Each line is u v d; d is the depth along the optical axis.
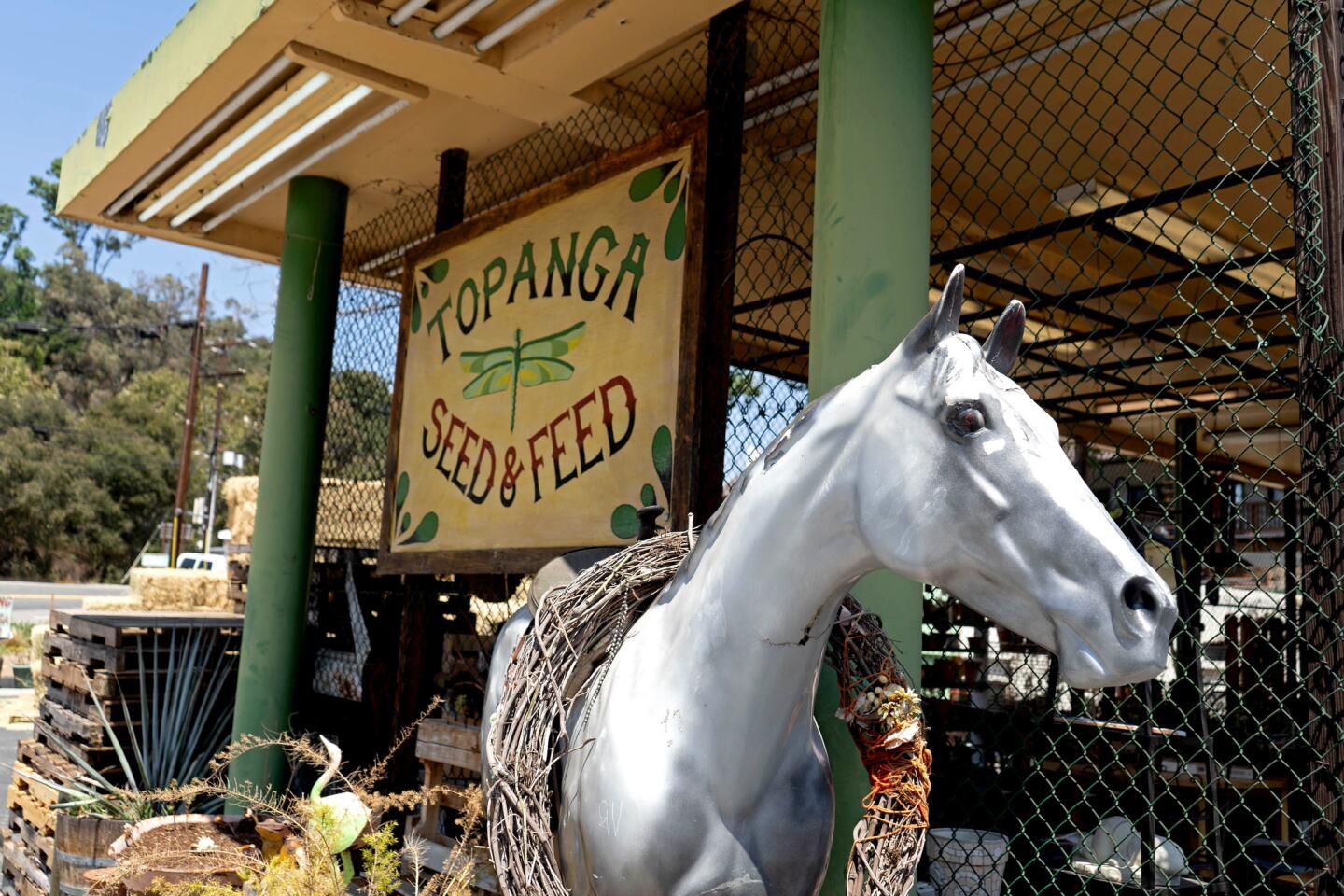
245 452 48.78
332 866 2.88
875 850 1.75
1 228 62.28
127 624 5.32
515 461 4.35
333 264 5.71
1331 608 2.12
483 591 5.32
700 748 1.76
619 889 1.78
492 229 4.66
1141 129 4.38
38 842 4.78
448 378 4.84
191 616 6.01
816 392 2.61
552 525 4.11
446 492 4.74
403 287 5.22
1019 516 1.38
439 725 4.14
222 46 4.09
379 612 5.80
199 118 4.63
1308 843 2.15
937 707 4.50
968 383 1.46
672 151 3.79
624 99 4.55
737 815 1.76
